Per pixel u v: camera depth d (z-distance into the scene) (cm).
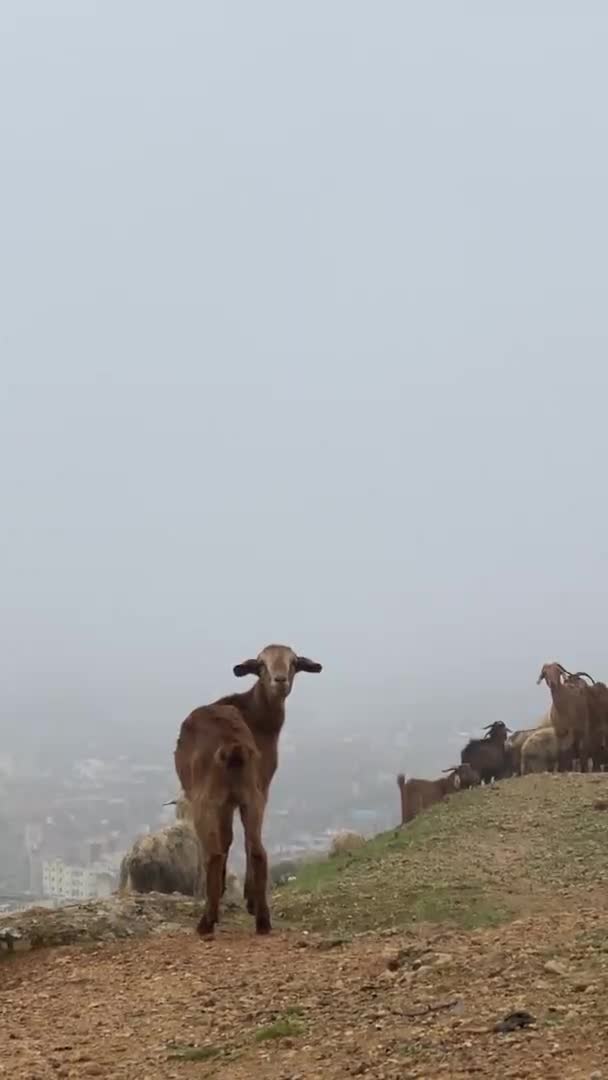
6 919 1213
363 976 898
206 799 1138
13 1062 788
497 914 1198
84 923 1194
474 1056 664
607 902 1229
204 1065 732
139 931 1199
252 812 1138
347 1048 717
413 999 795
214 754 1145
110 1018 880
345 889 1386
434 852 1581
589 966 820
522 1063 642
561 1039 671
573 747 2352
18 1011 937
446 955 899
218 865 1134
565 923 991
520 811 1794
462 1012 749
